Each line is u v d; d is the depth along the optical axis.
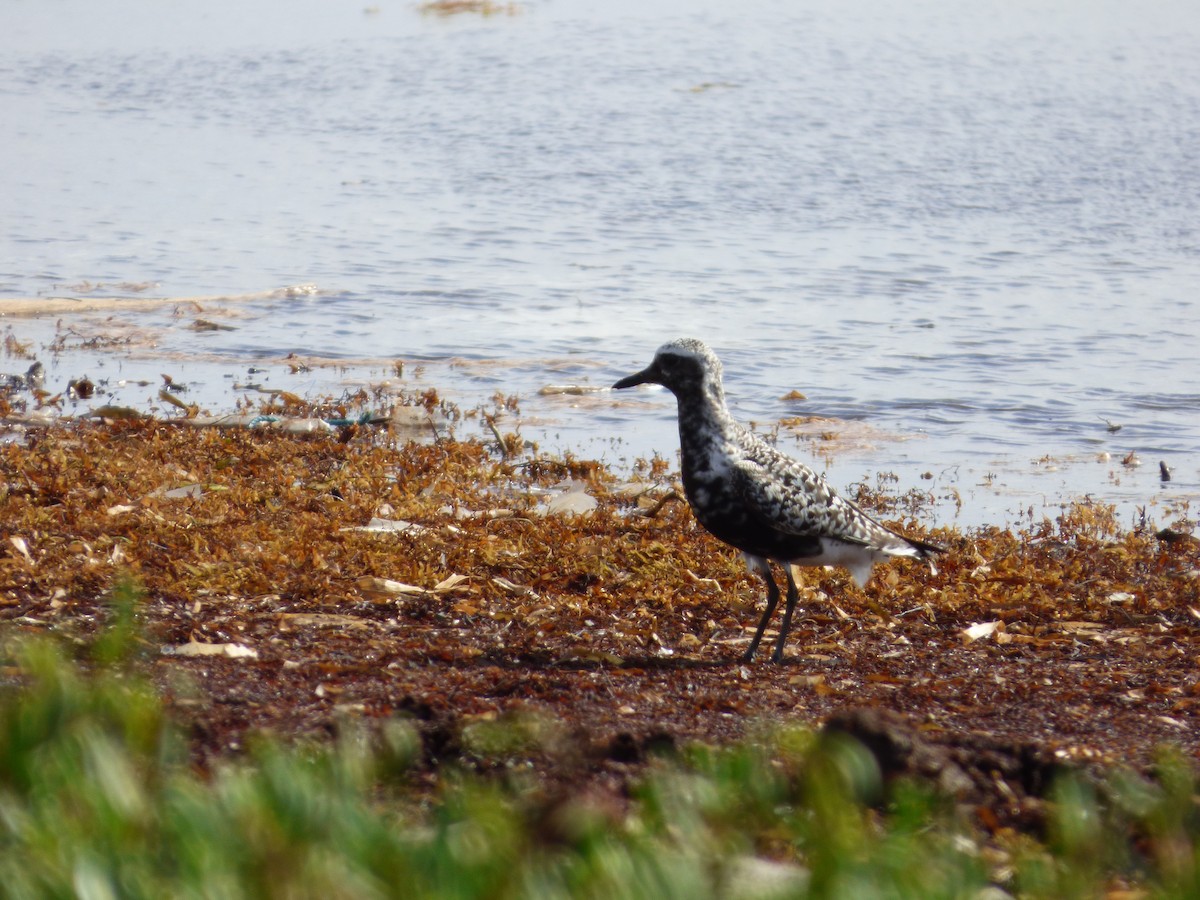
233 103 48.00
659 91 48.91
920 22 64.62
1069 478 16.89
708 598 11.81
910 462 17.41
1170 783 6.95
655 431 18.39
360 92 49.69
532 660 9.99
